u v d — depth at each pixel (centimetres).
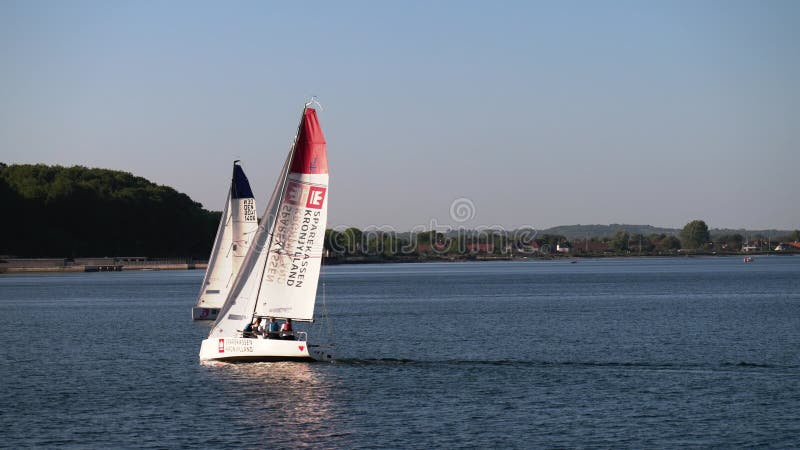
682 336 7731
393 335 8038
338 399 4675
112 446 3806
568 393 4834
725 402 4578
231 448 3781
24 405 4625
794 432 3978
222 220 7569
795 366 5809
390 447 3791
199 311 7569
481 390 4922
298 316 5466
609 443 3831
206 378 5269
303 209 5416
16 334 8238
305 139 5388
